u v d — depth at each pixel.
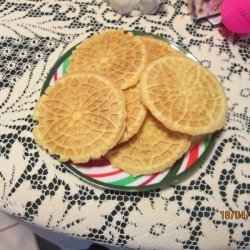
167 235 0.36
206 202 0.37
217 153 0.39
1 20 0.48
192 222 0.36
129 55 0.41
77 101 0.38
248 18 0.41
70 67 0.42
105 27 0.47
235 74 0.44
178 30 0.47
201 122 0.36
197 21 0.48
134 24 0.48
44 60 0.45
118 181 0.37
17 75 0.44
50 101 0.39
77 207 0.37
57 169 0.39
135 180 0.37
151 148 0.37
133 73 0.39
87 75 0.39
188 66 0.40
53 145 0.37
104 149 0.36
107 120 0.37
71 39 0.47
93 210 0.37
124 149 0.37
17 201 0.38
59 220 0.37
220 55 0.46
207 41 0.46
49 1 0.49
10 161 0.39
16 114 0.42
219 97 0.38
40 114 0.39
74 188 0.38
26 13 0.49
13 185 0.38
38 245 0.69
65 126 0.38
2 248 0.68
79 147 0.36
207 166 0.39
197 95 0.38
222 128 0.41
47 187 0.38
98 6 0.49
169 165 0.36
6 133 0.41
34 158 0.39
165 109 0.37
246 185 0.38
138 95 0.39
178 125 0.36
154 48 0.43
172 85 0.38
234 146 0.40
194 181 0.38
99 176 0.37
